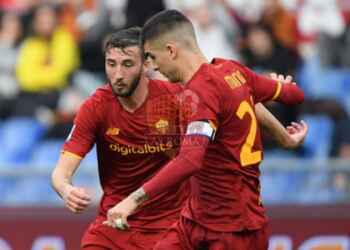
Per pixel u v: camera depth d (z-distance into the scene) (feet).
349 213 99.66
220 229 60.03
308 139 122.11
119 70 65.72
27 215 98.94
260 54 126.31
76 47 126.82
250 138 59.93
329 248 99.66
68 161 66.80
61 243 98.73
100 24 126.31
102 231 70.08
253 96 62.18
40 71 125.90
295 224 99.81
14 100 125.29
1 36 128.06
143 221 69.51
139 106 67.67
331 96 128.98
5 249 98.63
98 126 67.92
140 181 69.21
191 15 127.13
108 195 70.03
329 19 134.21
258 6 130.31
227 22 127.75
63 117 123.75
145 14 122.93
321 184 100.48
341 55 132.77
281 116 119.96
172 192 69.31
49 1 130.21
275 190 100.83
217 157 59.26
